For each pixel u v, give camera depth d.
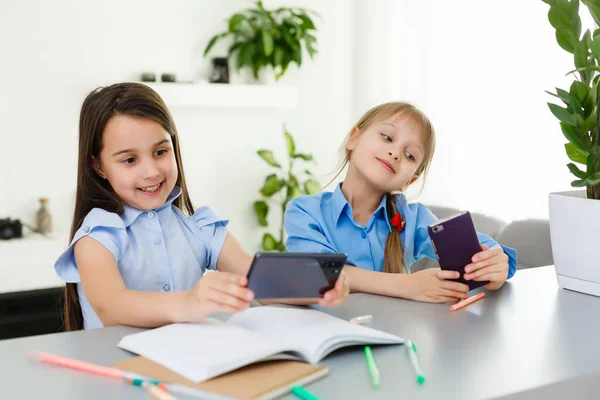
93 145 1.25
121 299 1.05
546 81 3.13
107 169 1.24
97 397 0.74
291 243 1.50
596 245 1.21
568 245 1.26
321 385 0.78
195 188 4.00
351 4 4.39
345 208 1.56
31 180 3.56
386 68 4.15
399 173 1.51
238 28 4.04
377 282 1.25
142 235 1.30
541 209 3.16
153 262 1.30
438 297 1.18
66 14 3.58
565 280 1.28
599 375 0.84
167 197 1.34
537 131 3.17
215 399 0.72
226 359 0.79
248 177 4.17
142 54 3.79
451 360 0.87
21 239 3.34
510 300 1.20
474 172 3.52
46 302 3.00
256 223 4.22
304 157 4.09
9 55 3.47
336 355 0.88
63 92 3.61
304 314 1.01
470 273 1.21
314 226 1.51
